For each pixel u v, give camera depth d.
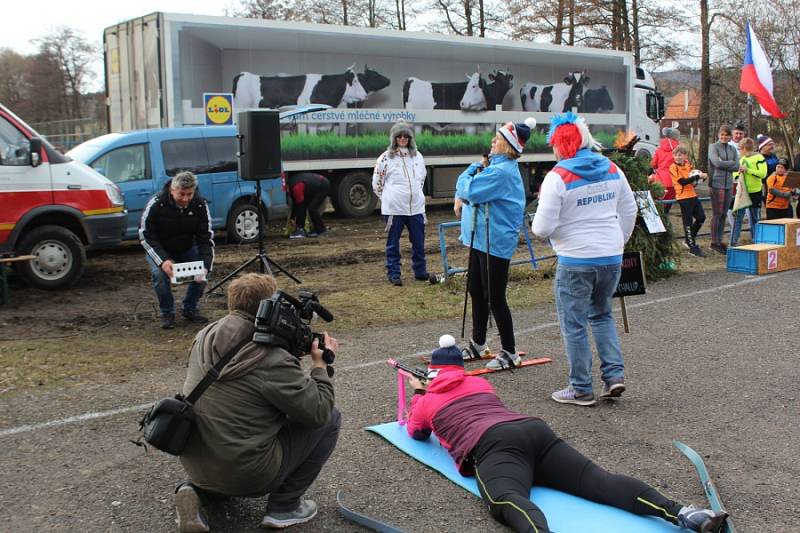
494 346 6.97
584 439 4.78
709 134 33.53
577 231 5.10
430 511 3.84
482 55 18.66
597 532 3.43
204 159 12.84
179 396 3.29
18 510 3.86
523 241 14.10
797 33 29.39
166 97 14.03
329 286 9.80
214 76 14.55
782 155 32.38
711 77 32.12
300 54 15.62
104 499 3.99
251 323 3.36
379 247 13.25
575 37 32.88
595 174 5.04
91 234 9.65
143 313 8.38
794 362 6.41
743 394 5.63
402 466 4.37
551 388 5.77
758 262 10.37
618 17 31.67
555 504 3.70
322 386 3.47
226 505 3.87
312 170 16.36
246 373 3.25
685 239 12.12
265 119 8.94
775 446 4.68
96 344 7.06
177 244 7.49
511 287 9.65
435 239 14.67
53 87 43.31
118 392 5.68
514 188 5.89
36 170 9.21
